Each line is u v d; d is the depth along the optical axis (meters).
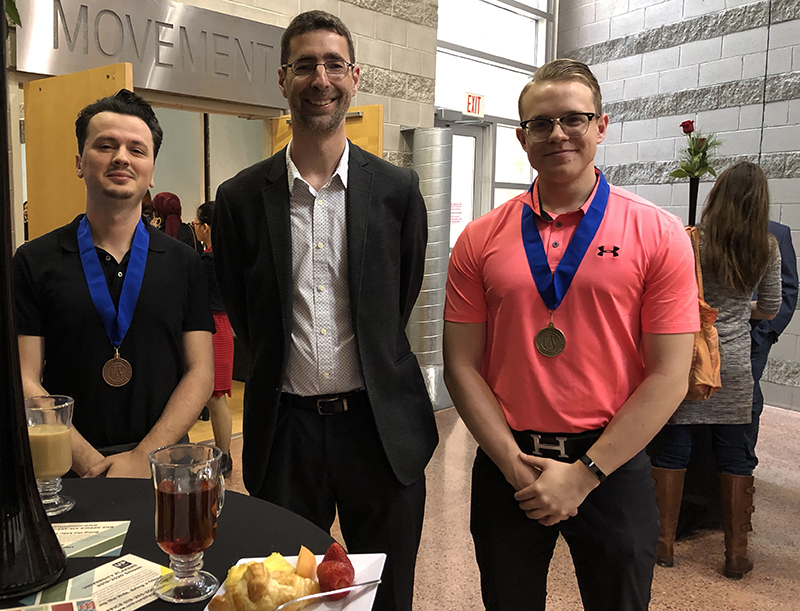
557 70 1.35
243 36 3.70
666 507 2.43
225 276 1.60
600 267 1.32
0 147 0.76
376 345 1.48
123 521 1.05
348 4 4.30
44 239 1.62
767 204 2.23
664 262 1.30
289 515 1.09
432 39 4.96
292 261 1.47
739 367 2.29
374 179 1.52
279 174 1.50
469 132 6.05
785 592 2.26
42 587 0.85
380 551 1.54
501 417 1.42
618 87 5.96
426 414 1.60
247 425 1.54
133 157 1.57
